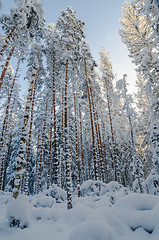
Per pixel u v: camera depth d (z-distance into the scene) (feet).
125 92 50.39
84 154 89.81
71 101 62.54
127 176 81.92
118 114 76.02
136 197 15.11
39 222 17.84
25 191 39.17
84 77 54.95
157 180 34.94
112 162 77.66
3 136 49.11
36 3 35.81
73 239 10.53
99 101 64.34
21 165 22.16
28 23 37.76
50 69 50.98
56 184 36.60
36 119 68.54
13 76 54.70
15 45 35.99
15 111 65.72
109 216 12.86
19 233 13.93
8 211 16.70
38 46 39.14
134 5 31.45
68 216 15.97
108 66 68.85
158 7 23.52
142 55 37.88
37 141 66.54
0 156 48.21
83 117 84.43
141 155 64.34
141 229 11.53
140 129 60.29
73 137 78.95
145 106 65.72
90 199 28.45
